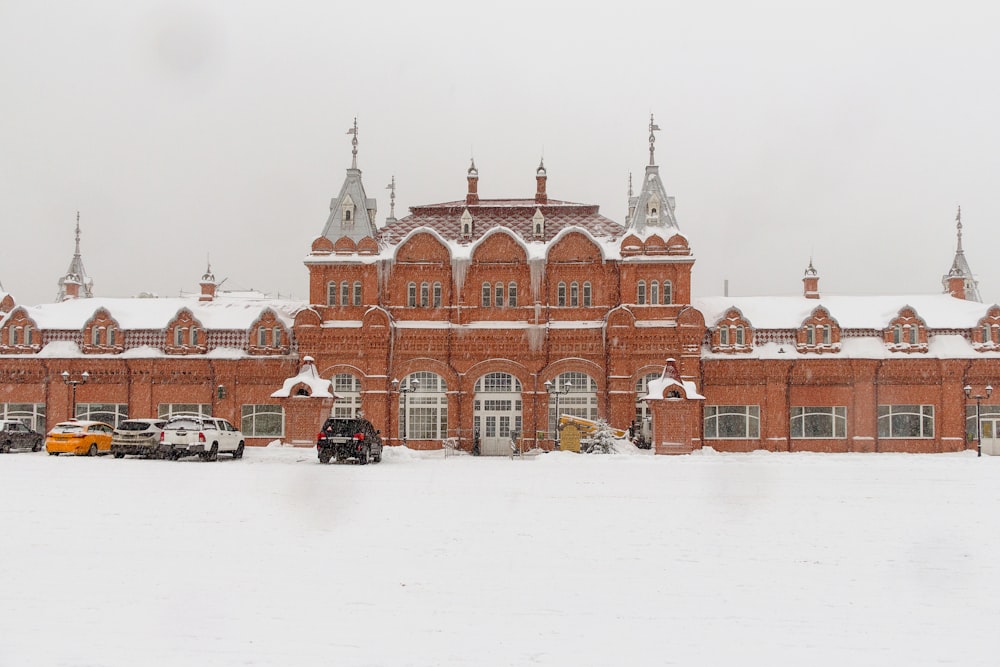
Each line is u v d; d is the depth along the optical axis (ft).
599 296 165.37
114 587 43.70
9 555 50.78
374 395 163.32
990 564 50.19
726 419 166.20
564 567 49.01
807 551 53.72
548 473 107.65
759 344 168.45
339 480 95.30
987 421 164.45
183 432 128.57
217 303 183.11
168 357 169.48
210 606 40.57
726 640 36.40
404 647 35.32
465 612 40.11
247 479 95.14
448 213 185.06
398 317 166.91
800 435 165.68
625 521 65.36
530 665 33.45
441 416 165.37
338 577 46.16
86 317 177.68
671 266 164.25
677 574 47.50
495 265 166.61
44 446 165.89
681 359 161.38
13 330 173.78
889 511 71.46
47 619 38.50
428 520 64.95
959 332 168.25
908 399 165.58
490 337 164.66
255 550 52.70
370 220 181.78
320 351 165.48
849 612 40.45
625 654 34.68
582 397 163.63
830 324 167.12
